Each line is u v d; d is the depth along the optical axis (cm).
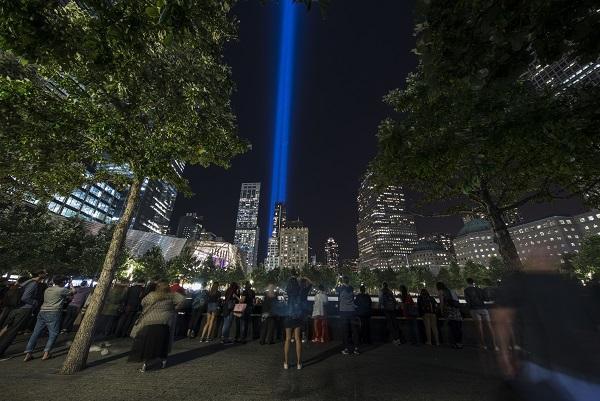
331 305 1112
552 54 291
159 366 651
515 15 266
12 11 299
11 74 587
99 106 675
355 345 805
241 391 497
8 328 715
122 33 332
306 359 734
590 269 5319
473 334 960
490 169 398
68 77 637
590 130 418
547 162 722
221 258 14938
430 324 945
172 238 10725
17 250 3073
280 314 970
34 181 759
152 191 19050
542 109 449
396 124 569
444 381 551
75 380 545
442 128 563
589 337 194
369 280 10169
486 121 468
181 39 315
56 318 711
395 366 662
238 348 859
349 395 480
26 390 484
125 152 638
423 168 556
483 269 8669
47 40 329
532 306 221
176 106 707
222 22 679
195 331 1059
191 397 470
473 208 1275
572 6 258
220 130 815
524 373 210
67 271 4016
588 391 178
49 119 596
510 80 327
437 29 304
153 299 657
